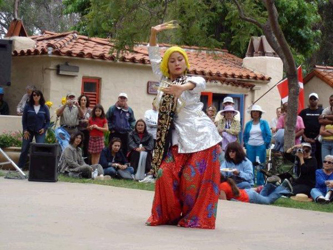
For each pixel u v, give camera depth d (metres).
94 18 16.50
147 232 7.38
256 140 15.33
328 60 34.62
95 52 17.92
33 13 42.50
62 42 17.98
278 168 14.71
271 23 14.71
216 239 7.18
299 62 27.22
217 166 7.82
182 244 6.79
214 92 20.42
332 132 14.66
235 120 15.27
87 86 18.08
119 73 18.55
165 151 7.73
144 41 16.41
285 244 7.12
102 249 6.38
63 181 12.92
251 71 21.47
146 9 16.33
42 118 14.92
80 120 15.30
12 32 18.81
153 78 19.12
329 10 33.88
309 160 12.74
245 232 7.77
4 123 16.48
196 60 21.36
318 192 12.16
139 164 14.55
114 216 8.43
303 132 15.60
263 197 11.35
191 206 7.80
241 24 17.00
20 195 10.26
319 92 23.59
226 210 9.67
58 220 7.95
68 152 13.86
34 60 17.89
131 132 14.91
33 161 12.63
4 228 7.30
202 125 7.71
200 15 16.80
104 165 14.54
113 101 18.47
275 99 21.55
